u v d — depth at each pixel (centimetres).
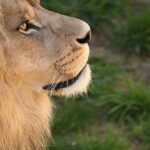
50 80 523
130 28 909
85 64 534
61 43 516
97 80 837
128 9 946
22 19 498
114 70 859
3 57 490
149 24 907
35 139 548
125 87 839
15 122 516
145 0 977
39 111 539
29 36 504
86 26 524
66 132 782
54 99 812
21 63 503
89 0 938
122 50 895
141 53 892
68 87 536
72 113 798
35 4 516
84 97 819
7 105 504
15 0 494
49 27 515
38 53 511
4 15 491
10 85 503
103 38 914
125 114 797
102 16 929
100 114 804
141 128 776
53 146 750
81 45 522
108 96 812
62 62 520
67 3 928
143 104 802
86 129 786
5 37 488
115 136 762
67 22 521
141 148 755
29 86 519
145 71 867
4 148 521
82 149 749
